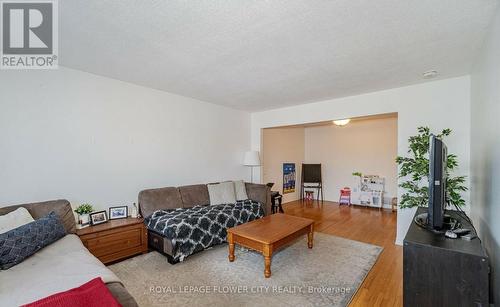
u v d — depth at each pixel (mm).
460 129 3027
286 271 2600
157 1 1584
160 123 3789
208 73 2980
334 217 5000
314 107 4516
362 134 6301
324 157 6988
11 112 2475
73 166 2895
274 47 2260
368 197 6012
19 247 1744
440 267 1496
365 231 4047
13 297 1296
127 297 1354
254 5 1622
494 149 1759
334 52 2361
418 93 3328
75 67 2832
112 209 3154
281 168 6434
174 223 2863
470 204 2896
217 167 4762
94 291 1252
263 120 5379
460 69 2787
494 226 1754
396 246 3357
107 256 2682
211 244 3148
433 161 1886
